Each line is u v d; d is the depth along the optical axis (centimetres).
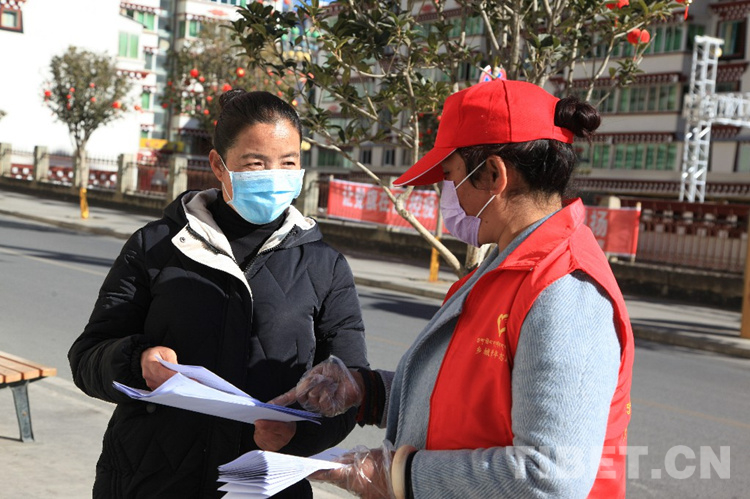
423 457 159
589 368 148
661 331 1231
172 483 222
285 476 162
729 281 1598
